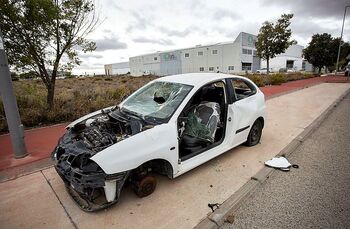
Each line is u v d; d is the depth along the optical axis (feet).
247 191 9.70
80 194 8.18
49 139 16.20
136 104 11.67
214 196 9.39
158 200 9.11
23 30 19.58
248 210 8.64
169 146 8.92
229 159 12.92
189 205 8.80
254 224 7.87
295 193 9.69
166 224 7.80
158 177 10.88
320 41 112.37
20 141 12.80
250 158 13.06
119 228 7.63
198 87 10.86
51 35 21.26
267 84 56.70
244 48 164.14
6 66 11.69
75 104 24.32
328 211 8.46
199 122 11.30
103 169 7.32
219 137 12.34
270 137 16.81
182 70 194.49
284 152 13.74
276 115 23.80
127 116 10.37
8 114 12.20
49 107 22.11
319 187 10.13
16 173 11.28
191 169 10.79
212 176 11.01
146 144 8.30
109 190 7.72
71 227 7.70
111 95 31.22
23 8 18.89
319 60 113.09
